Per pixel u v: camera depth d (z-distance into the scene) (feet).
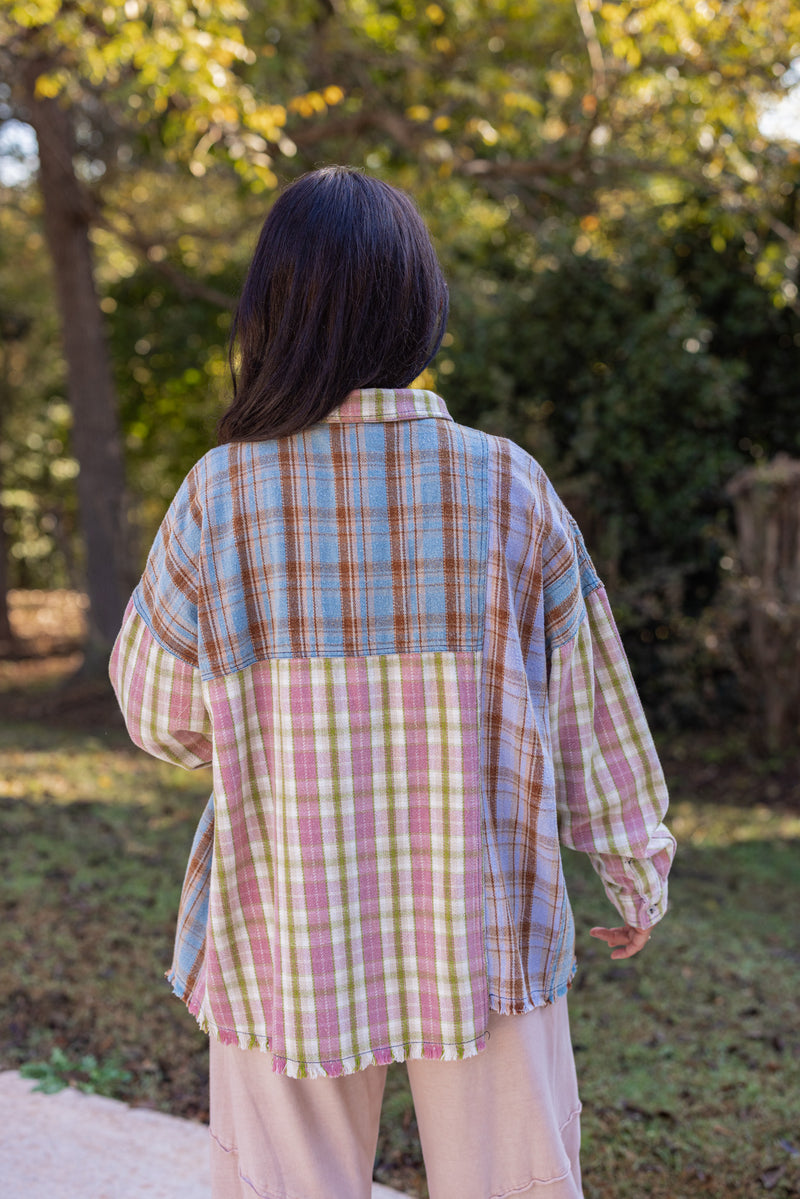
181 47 16.81
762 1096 9.12
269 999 3.79
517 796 3.82
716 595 25.81
